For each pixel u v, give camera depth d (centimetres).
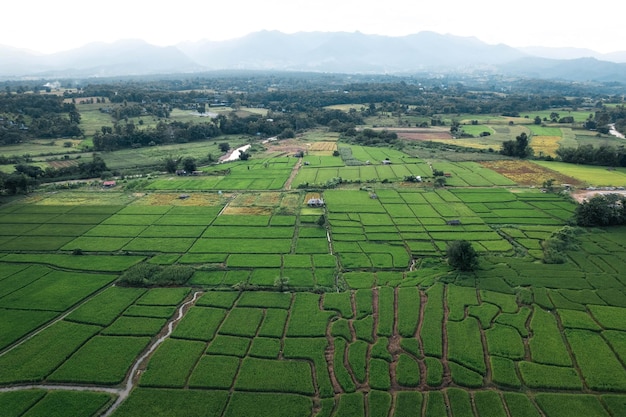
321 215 10781
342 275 7881
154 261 8506
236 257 8638
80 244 9319
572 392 5075
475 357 5609
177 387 5166
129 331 6241
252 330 6228
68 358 5706
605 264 8006
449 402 4919
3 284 7656
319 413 4784
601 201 9869
